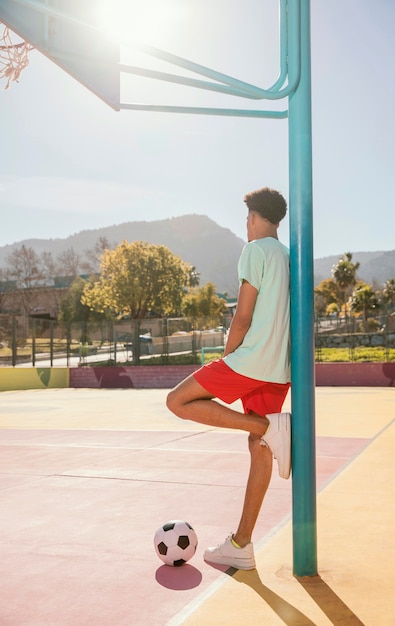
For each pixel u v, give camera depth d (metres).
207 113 3.20
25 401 18.64
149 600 2.65
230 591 2.73
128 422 11.22
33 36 2.92
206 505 4.43
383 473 5.59
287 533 3.65
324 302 101.50
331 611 2.49
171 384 27.50
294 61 2.93
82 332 30.45
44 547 3.47
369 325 31.83
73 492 4.94
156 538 3.13
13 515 4.21
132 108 3.24
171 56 2.78
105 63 2.94
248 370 2.88
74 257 111.31
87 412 13.91
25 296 95.94
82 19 3.07
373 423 10.17
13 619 2.48
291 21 2.95
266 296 2.91
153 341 29.83
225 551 3.10
